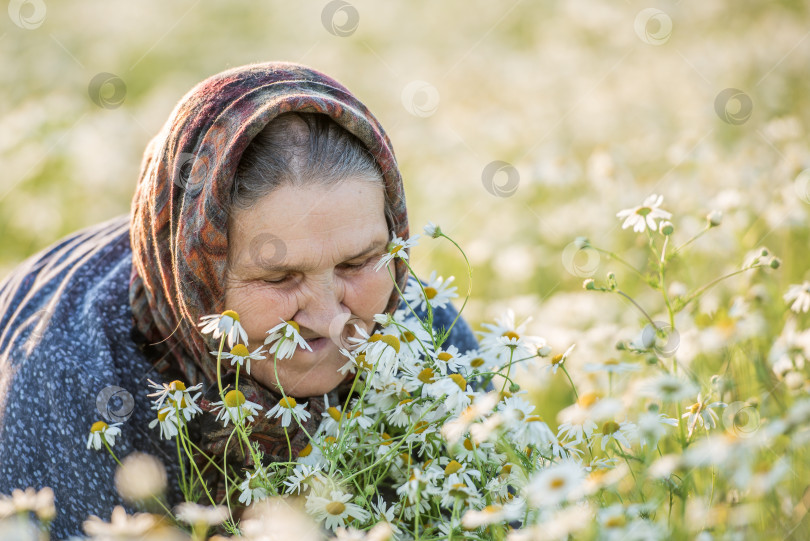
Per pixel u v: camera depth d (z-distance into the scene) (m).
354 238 2.06
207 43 10.95
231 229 2.04
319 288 2.09
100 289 2.40
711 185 4.80
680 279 3.90
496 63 9.64
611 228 4.95
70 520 2.15
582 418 2.04
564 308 4.32
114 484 2.19
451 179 6.52
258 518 2.14
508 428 1.92
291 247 2.01
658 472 1.87
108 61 9.91
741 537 1.98
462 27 11.95
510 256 5.16
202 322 2.12
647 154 6.18
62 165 6.61
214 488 2.29
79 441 2.19
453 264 5.39
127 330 2.35
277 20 11.89
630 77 8.13
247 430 2.09
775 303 3.29
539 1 12.32
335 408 2.21
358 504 2.06
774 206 4.07
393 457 2.16
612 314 4.20
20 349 2.33
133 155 6.96
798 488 2.27
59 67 9.30
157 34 11.16
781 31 8.55
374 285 2.18
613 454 2.24
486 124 7.47
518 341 2.34
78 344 2.31
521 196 5.99
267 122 2.00
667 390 1.90
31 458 2.18
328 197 2.03
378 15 12.21
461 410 2.05
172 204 2.14
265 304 2.09
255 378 2.21
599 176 5.28
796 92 6.95
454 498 1.94
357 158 2.09
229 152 1.98
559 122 7.33
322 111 2.04
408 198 6.56
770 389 2.81
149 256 2.26
